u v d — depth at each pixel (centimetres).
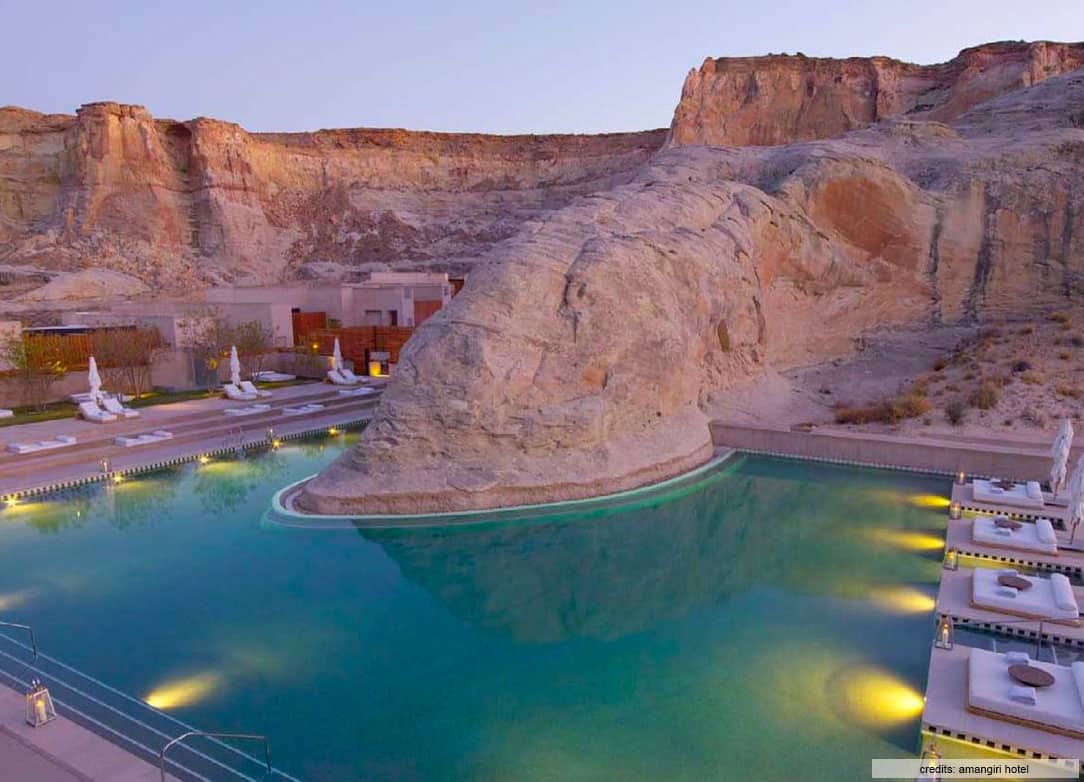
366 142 10700
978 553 1762
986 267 3638
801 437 2681
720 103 8812
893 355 3478
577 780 982
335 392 3816
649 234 2864
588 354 2380
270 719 1130
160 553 1862
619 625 1475
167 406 3394
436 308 5634
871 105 8450
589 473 2256
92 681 1239
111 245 8100
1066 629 1366
